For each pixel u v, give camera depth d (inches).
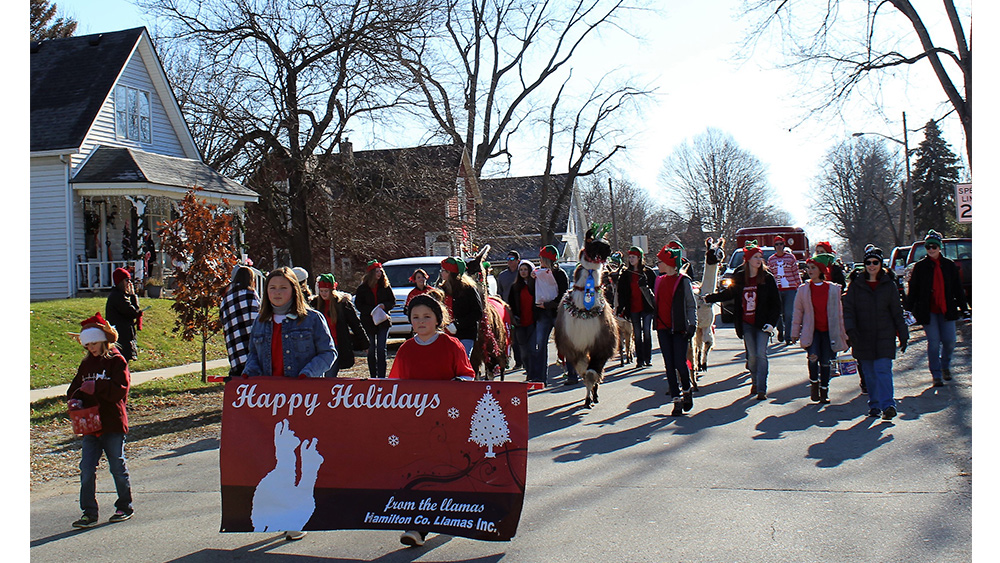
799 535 218.2
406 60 1128.8
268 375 243.0
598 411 419.5
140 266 925.8
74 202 944.3
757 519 232.5
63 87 1022.4
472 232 1353.3
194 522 254.8
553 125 1667.1
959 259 808.9
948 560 197.3
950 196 2561.5
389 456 229.0
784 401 426.6
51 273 944.3
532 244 2181.3
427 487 225.8
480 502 221.9
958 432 329.7
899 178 3528.5
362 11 1124.5
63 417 459.2
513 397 226.4
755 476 278.5
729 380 512.7
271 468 233.3
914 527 220.5
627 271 586.6
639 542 218.1
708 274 519.8
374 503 227.0
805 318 420.8
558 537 225.8
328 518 227.8
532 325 526.0
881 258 370.9
